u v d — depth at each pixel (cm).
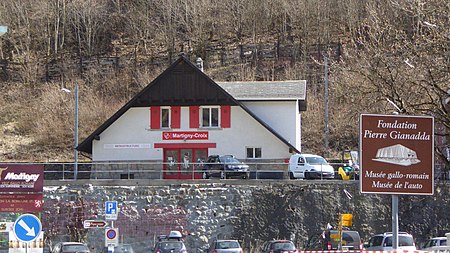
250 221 6112
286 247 5025
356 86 3881
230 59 12719
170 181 6222
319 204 6109
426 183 2927
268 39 13250
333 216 6072
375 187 2920
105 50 13775
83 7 14275
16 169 5881
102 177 7300
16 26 14200
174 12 14262
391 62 3716
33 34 14025
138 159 7375
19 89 12238
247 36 13575
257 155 7281
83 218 6166
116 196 6197
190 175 7250
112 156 7381
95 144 7394
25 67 12950
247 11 13900
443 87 3662
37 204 5903
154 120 7381
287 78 11662
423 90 3678
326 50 12200
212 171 6600
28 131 10850
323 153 9475
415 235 5972
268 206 6131
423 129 2933
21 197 5888
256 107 7556
